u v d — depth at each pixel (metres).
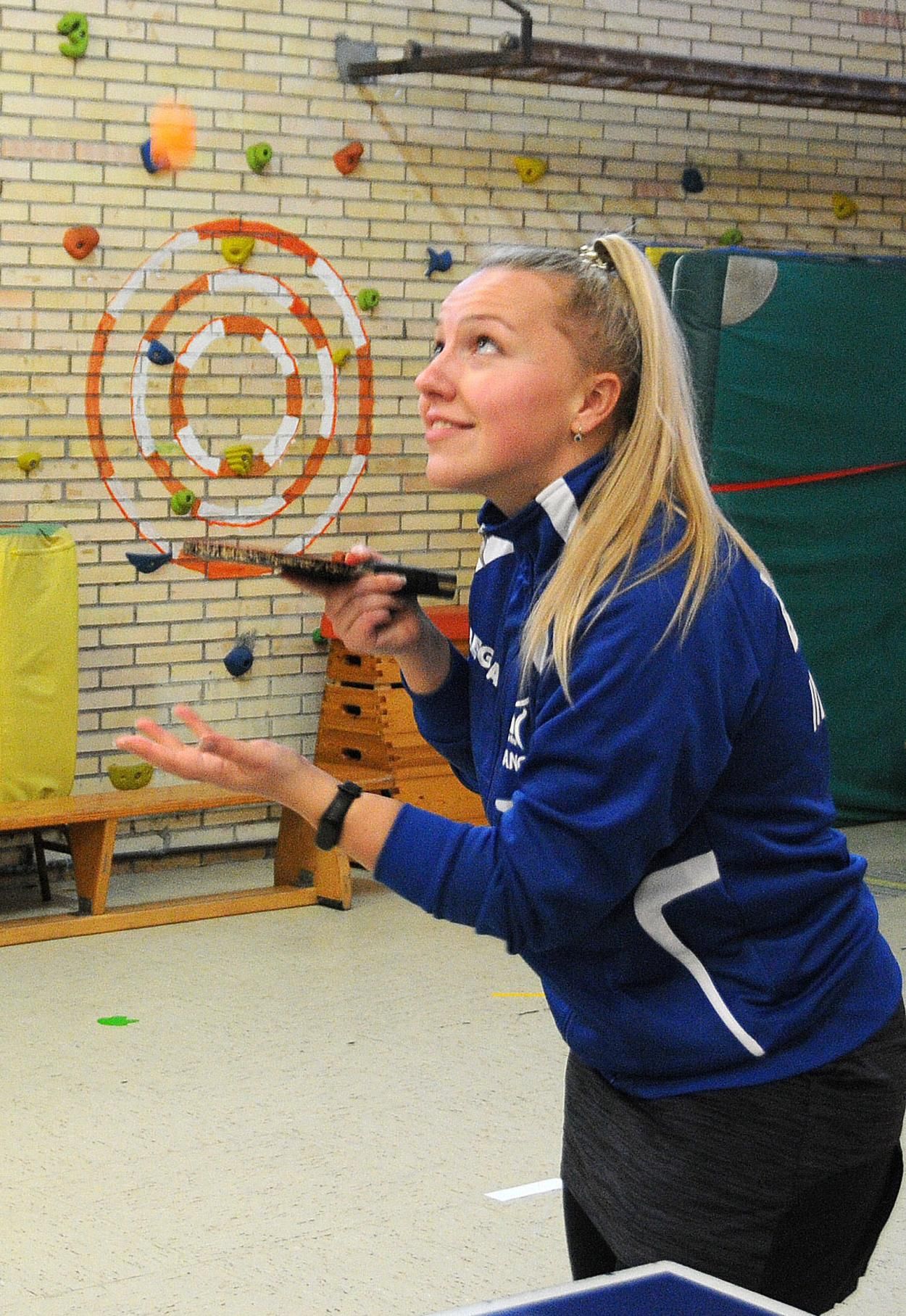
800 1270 1.68
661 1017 1.62
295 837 6.30
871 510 7.34
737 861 1.61
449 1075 4.44
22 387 6.32
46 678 5.97
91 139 6.36
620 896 1.51
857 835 7.48
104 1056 4.53
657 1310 1.26
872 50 8.37
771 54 8.06
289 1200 3.64
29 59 6.21
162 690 6.73
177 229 6.57
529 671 1.61
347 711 6.92
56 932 5.66
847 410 7.19
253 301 6.78
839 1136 1.64
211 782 1.50
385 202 7.04
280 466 6.91
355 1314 3.13
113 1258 3.35
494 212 7.32
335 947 5.64
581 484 1.60
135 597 6.63
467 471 1.62
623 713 1.47
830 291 7.06
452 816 6.84
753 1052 1.61
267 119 6.72
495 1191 3.71
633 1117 1.69
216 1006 4.98
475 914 1.49
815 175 8.21
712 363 6.85
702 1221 1.64
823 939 1.65
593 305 1.60
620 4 7.56
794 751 1.62
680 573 1.52
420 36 7.03
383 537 7.21
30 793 5.98
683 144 7.80
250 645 6.91
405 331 7.16
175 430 6.65
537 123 7.38
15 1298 3.16
